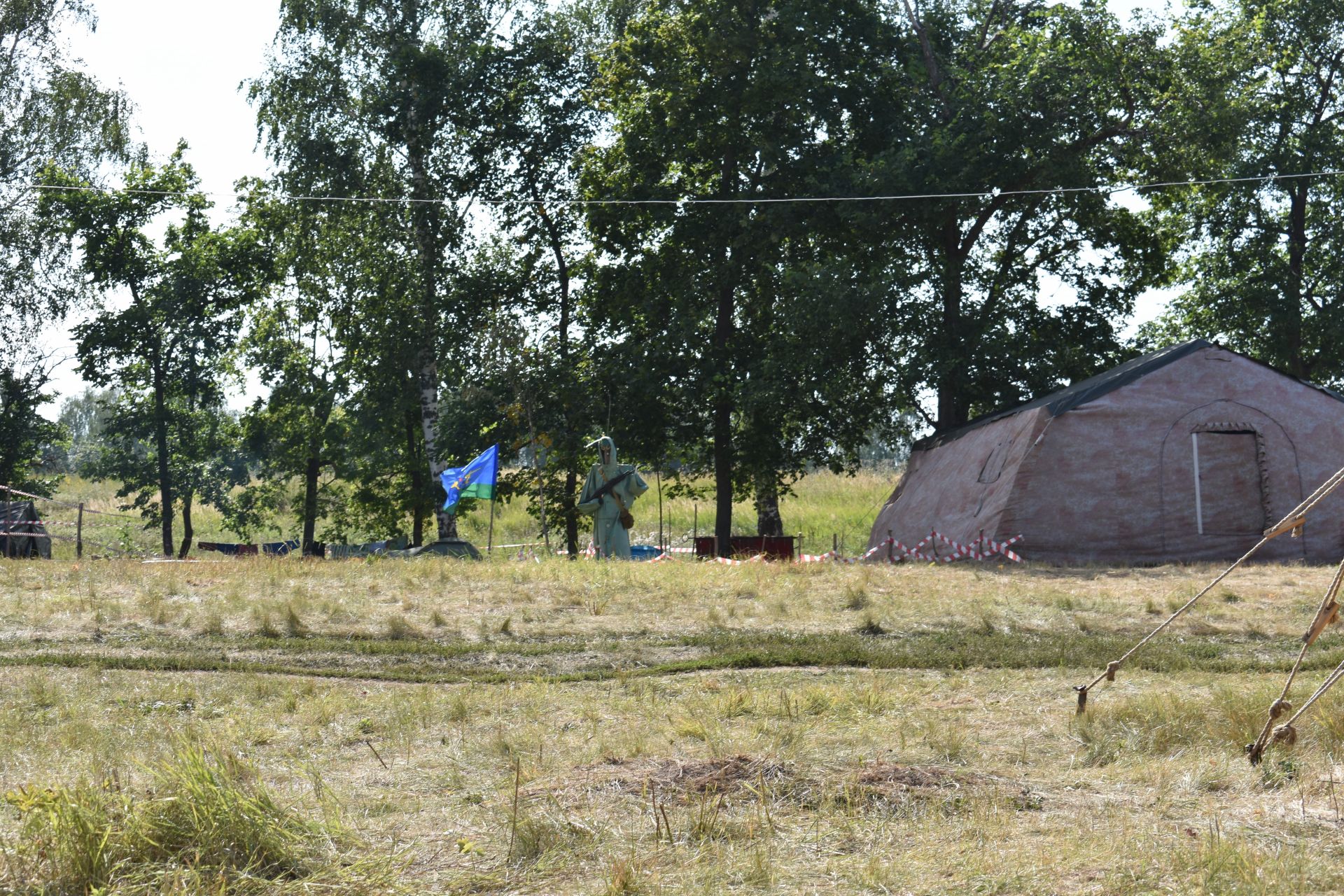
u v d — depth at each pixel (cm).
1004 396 3127
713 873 476
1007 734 748
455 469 3123
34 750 697
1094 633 1259
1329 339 3519
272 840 485
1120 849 495
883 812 557
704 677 1018
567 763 673
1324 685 602
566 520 3569
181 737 722
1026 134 2880
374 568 1706
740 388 3069
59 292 4166
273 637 1215
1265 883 452
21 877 457
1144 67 2919
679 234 3244
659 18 3250
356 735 763
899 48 3234
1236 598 1479
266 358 4184
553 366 3372
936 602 1413
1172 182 2923
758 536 3416
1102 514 2208
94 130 4075
